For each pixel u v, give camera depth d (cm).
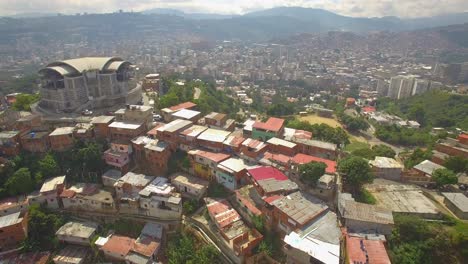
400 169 9219
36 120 10750
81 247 8231
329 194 7650
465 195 8344
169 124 10669
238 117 15225
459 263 6069
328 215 6812
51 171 9375
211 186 9100
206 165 9256
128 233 8469
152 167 9900
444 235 6288
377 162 9606
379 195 8056
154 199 8619
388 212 6625
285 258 6644
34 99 14150
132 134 10319
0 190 8700
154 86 18025
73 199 8919
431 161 10438
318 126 12812
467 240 6053
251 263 6794
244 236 7125
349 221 6481
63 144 10019
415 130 16588
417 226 6438
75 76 12469
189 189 8881
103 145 10256
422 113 19350
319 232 6319
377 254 5681
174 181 9144
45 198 8850
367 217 6469
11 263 7638
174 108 12838
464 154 10356
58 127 11138
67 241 8306
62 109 12250
